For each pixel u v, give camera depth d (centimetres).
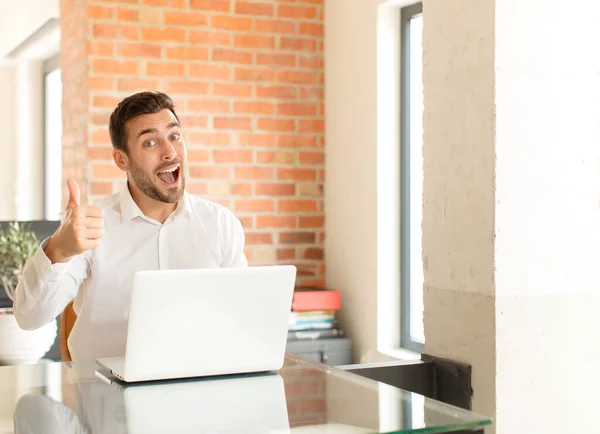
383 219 394
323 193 439
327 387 171
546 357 243
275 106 426
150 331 172
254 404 155
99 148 392
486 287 238
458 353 251
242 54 418
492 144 235
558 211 244
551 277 243
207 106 411
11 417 144
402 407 153
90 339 261
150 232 266
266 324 184
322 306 405
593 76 250
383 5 390
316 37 434
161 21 402
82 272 257
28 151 655
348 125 416
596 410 251
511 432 238
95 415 146
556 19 243
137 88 398
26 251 398
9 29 566
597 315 251
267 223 426
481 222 240
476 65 241
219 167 415
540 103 241
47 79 657
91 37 390
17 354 367
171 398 160
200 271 173
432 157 262
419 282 394
